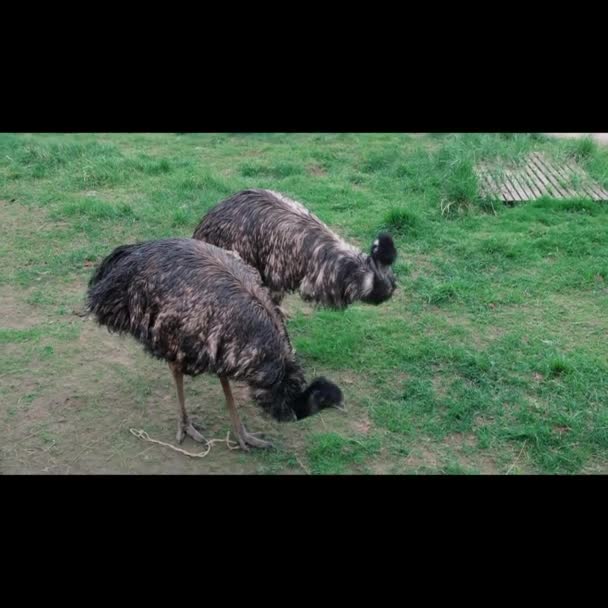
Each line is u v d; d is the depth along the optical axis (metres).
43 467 4.52
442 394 5.30
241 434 4.72
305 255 5.18
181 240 4.46
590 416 5.05
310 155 10.66
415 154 10.28
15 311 6.33
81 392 5.25
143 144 11.55
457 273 7.04
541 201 8.61
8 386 5.29
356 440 4.82
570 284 6.81
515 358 5.70
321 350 5.80
